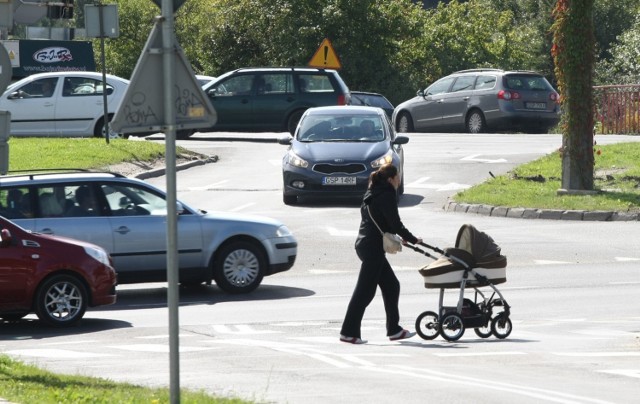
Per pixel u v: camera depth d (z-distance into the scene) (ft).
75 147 353.92
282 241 205.98
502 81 462.60
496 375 122.11
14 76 536.83
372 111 315.37
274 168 360.28
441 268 149.38
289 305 188.14
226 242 203.72
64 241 176.45
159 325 171.94
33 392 111.45
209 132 474.49
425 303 184.14
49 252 173.99
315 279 217.15
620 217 272.72
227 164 369.71
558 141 409.69
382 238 148.66
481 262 150.10
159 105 88.99
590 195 289.53
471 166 354.54
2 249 172.35
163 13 88.89
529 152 379.14
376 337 155.74
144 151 360.48
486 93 466.29
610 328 158.51
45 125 400.06
